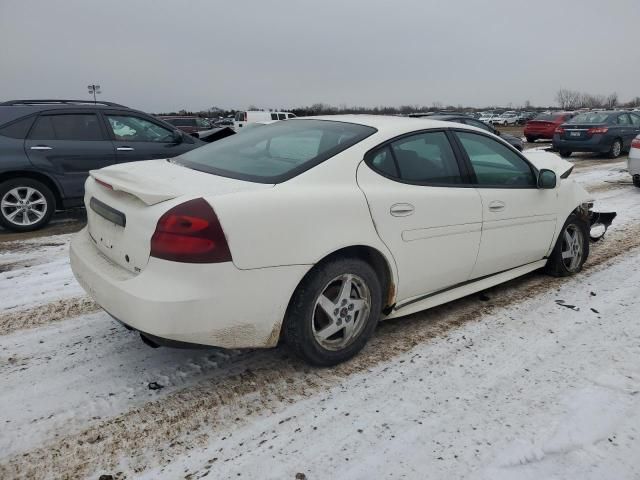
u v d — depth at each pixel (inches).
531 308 153.6
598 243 225.0
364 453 91.8
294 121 144.5
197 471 87.2
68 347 128.6
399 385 112.9
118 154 273.3
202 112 1968.5
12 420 99.2
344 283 115.0
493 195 144.3
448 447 93.3
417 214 124.5
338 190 112.0
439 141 137.1
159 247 94.3
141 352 126.1
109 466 88.1
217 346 100.8
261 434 96.7
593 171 482.6
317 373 117.3
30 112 253.4
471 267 142.9
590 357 125.0
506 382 114.3
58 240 236.2
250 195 100.2
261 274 99.7
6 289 168.7
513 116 2170.3
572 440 94.5
